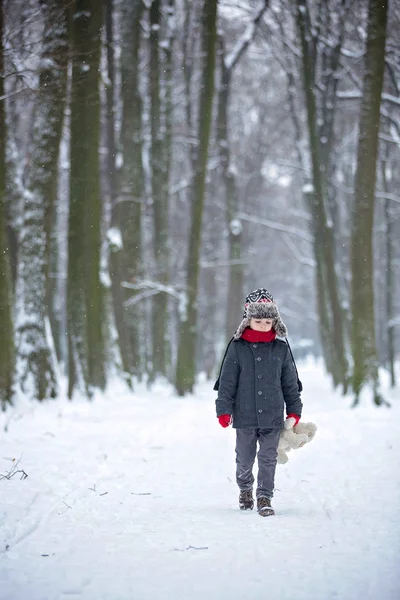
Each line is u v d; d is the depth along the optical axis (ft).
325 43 80.64
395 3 67.05
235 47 87.45
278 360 20.86
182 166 115.85
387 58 71.92
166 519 19.08
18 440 32.71
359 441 36.24
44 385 47.93
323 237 78.43
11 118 56.59
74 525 18.29
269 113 115.03
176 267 112.37
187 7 82.58
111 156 74.84
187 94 89.76
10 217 56.08
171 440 36.65
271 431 20.59
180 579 13.78
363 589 13.10
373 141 54.80
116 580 13.76
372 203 55.01
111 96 73.15
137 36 73.15
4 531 17.46
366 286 54.70
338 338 79.10
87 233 54.13
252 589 13.16
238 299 94.58
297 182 130.72
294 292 199.62
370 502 21.04
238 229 92.07
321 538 16.72
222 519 19.03
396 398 61.52
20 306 48.16
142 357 76.79
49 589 13.29
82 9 49.83
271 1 81.35
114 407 50.96
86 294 54.44
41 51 40.88
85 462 28.35
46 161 48.78
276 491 23.50
